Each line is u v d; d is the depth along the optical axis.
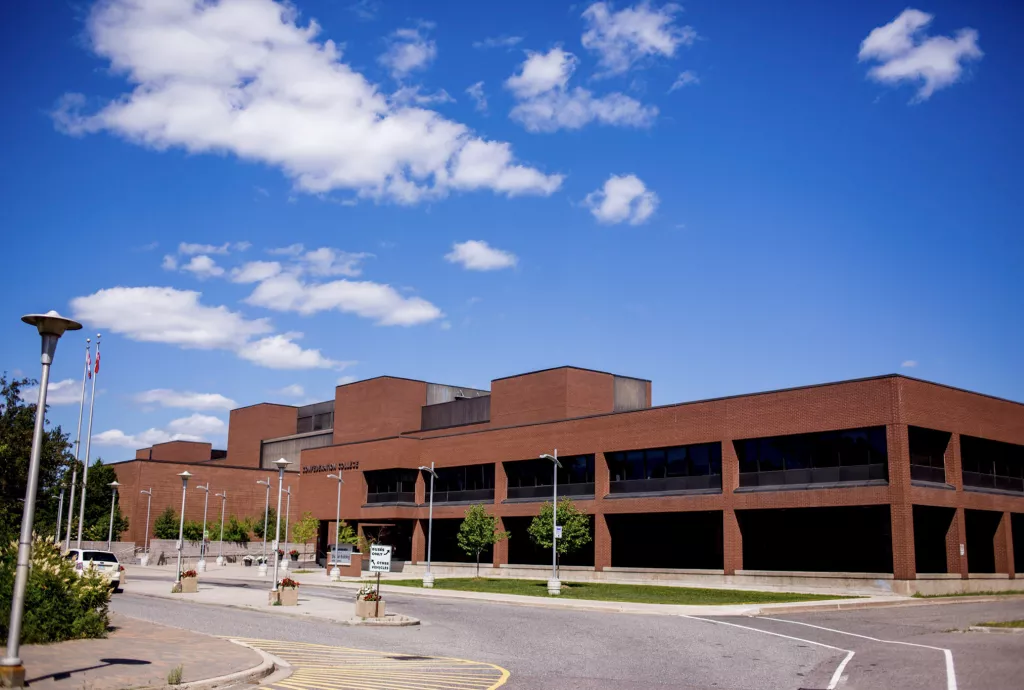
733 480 48.25
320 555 82.94
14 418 33.88
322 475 79.56
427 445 70.44
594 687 15.51
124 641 20.77
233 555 95.00
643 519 56.81
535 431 61.16
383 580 57.78
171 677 15.14
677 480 52.00
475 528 58.41
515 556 64.12
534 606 37.44
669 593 43.03
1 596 19.80
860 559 46.19
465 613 33.62
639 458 54.47
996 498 46.75
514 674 17.30
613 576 54.22
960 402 45.22
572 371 65.62
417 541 69.94
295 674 17.27
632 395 69.38
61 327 15.57
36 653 18.23
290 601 36.16
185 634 22.62
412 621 28.97
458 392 85.12
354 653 21.05
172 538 95.00
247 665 17.36
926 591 41.31
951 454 44.47
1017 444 48.47
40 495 34.12
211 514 99.81
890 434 41.81
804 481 45.47
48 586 20.83
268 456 107.44
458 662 19.31
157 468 97.25
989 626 25.22
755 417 47.62
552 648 22.16
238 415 112.88
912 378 42.69
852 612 33.12
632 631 26.33
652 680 16.42
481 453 65.31
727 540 47.97
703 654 20.61
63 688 14.14
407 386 81.81
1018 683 15.15
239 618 30.42
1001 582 46.09
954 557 43.91
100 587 22.47
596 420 56.88
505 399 69.88
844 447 44.19
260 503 103.38
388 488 73.19
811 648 21.59
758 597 39.78
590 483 57.19
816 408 44.94
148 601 38.12
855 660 19.02
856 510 46.66
